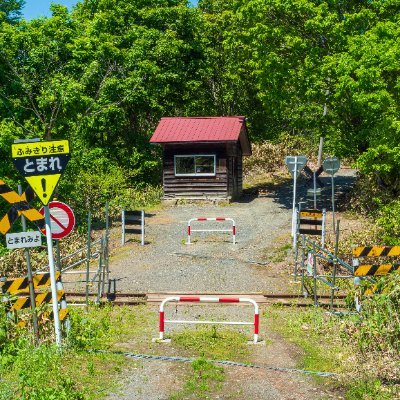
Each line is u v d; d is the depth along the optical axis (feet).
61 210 35.50
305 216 57.57
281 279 51.98
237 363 30.96
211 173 96.07
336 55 77.25
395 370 29.22
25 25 74.38
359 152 83.05
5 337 31.32
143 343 34.60
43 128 70.03
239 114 135.64
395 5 77.51
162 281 51.75
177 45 112.78
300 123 88.69
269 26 85.20
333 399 26.40
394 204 61.98
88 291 47.55
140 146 110.32
